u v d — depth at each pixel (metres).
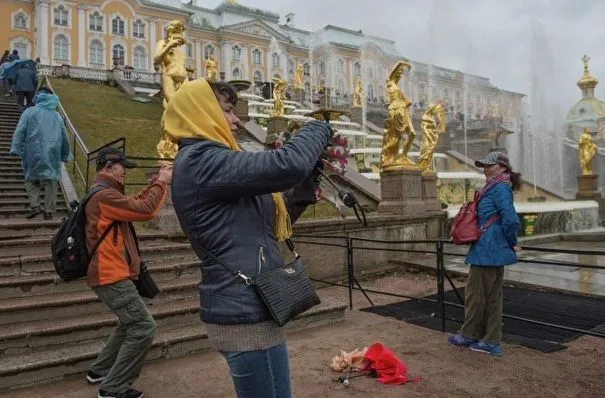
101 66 61.97
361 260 10.04
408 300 7.97
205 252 2.31
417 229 11.32
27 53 60.16
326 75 78.94
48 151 7.95
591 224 18.19
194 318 5.88
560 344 5.51
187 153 2.30
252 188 2.17
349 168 14.45
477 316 5.32
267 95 35.41
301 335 5.96
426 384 4.42
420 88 53.00
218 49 73.00
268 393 2.27
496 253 5.07
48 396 4.24
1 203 9.23
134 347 4.06
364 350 4.95
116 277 4.00
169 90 9.71
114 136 17.17
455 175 15.19
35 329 4.98
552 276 9.10
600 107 43.00
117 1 63.03
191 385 4.44
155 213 4.16
